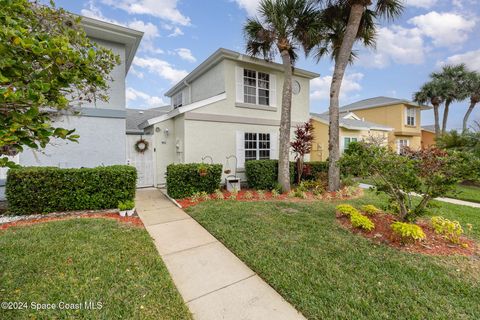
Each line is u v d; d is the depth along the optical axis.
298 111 10.82
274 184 8.41
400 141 19.20
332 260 3.14
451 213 5.58
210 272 2.96
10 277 2.51
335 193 7.58
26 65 1.49
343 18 8.26
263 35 7.46
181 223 4.77
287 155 8.04
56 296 2.27
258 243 3.67
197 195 6.77
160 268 2.90
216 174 7.41
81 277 2.59
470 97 18.88
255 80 9.60
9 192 4.68
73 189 5.17
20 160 5.96
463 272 2.85
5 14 1.60
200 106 8.23
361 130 14.20
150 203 6.49
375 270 2.89
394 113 19.16
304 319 2.14
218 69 9.02
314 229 4.27
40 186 4.88
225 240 3.82
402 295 2.42
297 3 7.06
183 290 2.58
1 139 1.36
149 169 9.12
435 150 3.96
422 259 3.16
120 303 2.23
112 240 3.60
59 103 1.79
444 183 3.67
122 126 7.23
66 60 1.71
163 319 2.08
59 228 4.00
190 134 8.07
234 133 9.01
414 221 4.21
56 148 6.36
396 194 4.33
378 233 4.00
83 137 6.68
